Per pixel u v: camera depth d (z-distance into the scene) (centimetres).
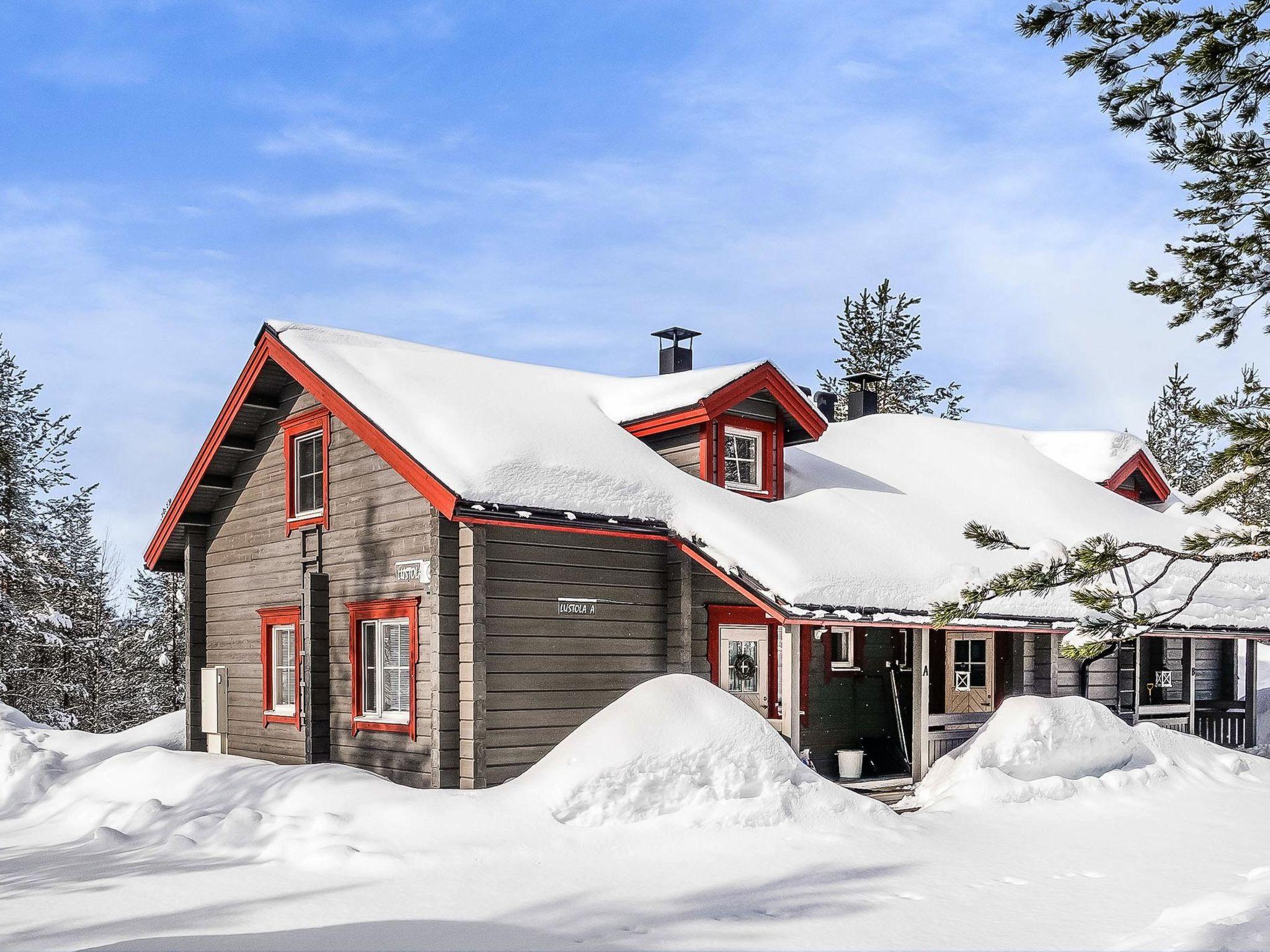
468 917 854
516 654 1359
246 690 1795
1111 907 912
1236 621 1969
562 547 1420
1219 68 786
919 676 1573
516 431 1517
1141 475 2503
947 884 988
